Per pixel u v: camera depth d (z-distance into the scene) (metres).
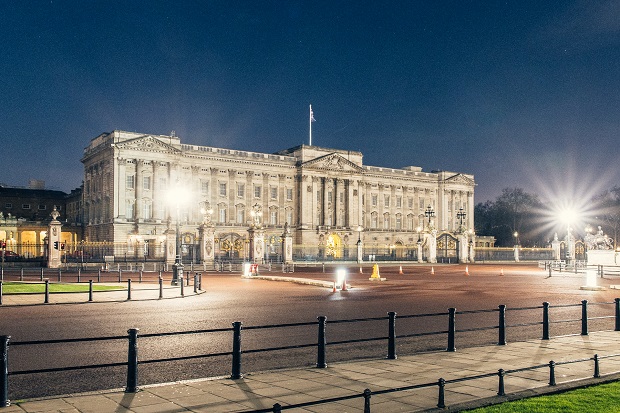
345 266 94.12
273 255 112.12
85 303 30.28
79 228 123.31
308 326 22.20
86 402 11.05
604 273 66.44
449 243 119.06
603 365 14.84
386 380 13.02
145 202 113.00
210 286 44.78
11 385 12.98
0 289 29.28
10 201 136.12
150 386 12.34
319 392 11.95
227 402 11.16
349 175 141.88
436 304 31.42
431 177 158.62
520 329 21.94
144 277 54.91
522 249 124.56
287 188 135.12
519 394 11.70
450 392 12.09
